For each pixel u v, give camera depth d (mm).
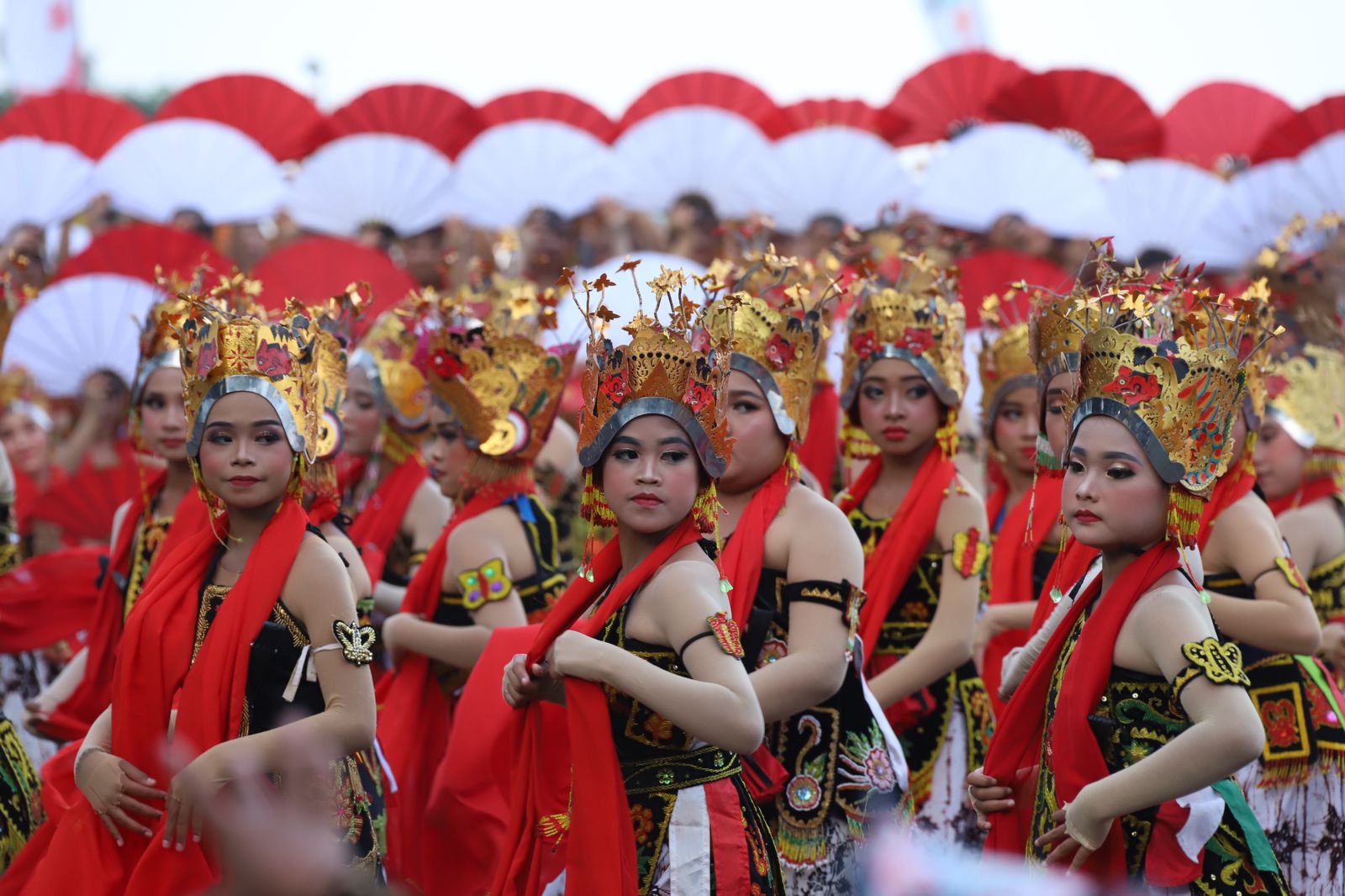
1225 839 7441
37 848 8906
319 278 15727
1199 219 18625
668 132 18766
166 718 8102
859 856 8836
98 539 15141
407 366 12922
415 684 11328
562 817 7531
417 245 19094
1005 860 7711
